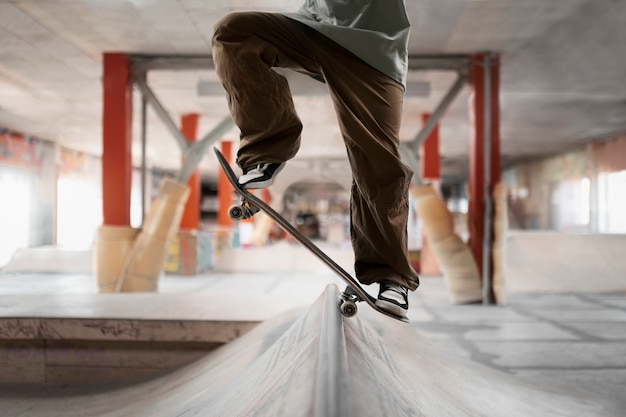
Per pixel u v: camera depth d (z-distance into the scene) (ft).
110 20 18.06
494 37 19.45
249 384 5.11
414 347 8.39
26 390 9.81
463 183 95.96
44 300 12.71
